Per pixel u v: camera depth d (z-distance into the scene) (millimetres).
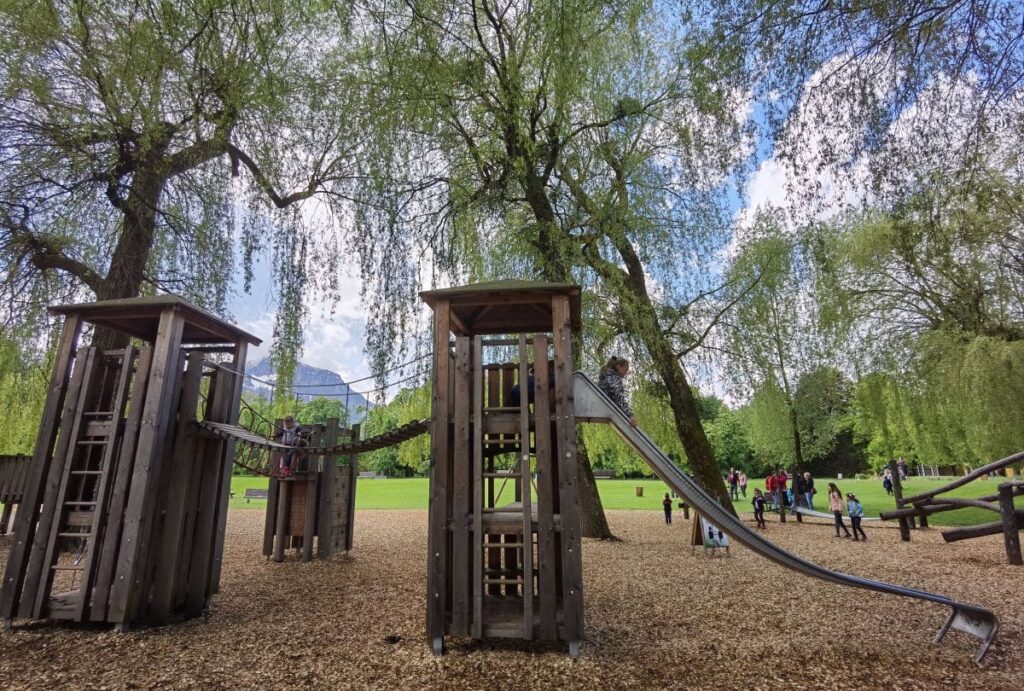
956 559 10602
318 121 11859
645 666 4859
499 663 4918
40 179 10000
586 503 13461
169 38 9086
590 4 10367
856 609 6773
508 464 11789
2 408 11578
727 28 6805
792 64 6543
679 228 12195
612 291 11844
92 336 10805
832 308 20297
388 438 6023
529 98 11930
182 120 10383
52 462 6195
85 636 5586
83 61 9352
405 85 10297
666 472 5449
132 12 8812
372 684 4438
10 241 10000
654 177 12195
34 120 9719
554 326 5754
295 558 10266
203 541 6629
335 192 12266
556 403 5582
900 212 6938
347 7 9609
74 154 9734
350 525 11359
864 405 22547
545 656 5098
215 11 9156
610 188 12258
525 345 5797
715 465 14578
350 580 8406
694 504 5336
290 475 10062
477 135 12391
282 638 5605
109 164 10031
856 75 6434
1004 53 6016
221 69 9773
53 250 10586
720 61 6898
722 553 10992
